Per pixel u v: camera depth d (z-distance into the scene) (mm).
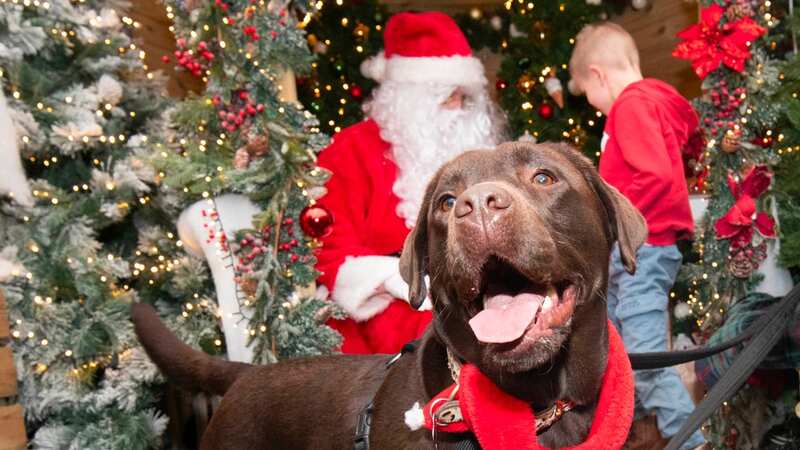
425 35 4422
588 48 4316
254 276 3354
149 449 3570
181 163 3436
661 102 3650
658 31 6105
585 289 1843
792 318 2604
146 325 2834
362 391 2240
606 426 1847
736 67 3873
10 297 3125
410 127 4223
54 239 3369
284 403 2424
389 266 3881
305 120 3527
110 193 3590
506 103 6215
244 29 3344
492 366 1767
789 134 3977
